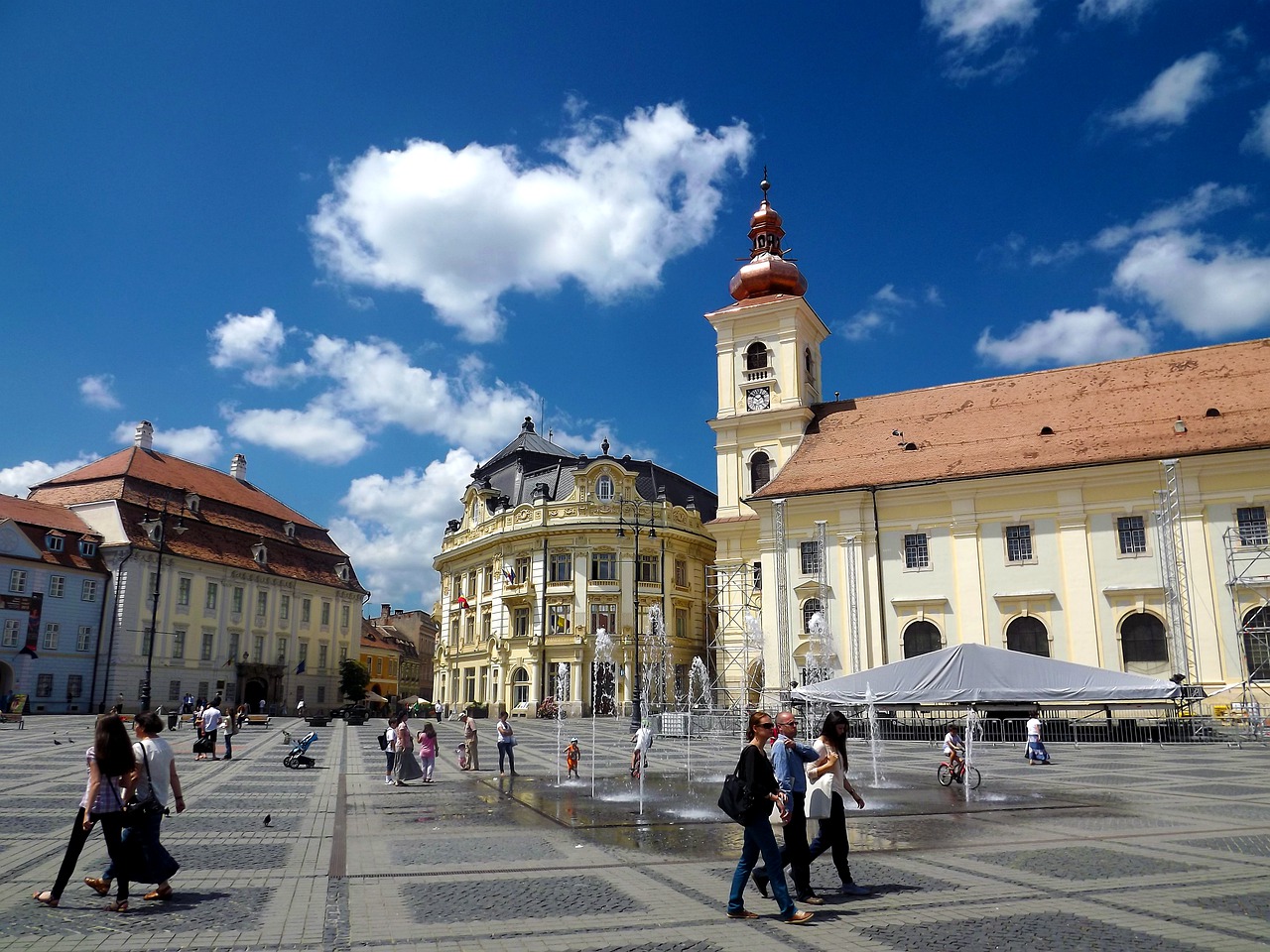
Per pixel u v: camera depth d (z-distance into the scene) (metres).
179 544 76.88
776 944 8.35
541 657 72.38
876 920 9.13
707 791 20.91
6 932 8.62
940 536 49.00
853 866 11.88
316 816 16.72
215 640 79.38
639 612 71.75
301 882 10.98
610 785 22.20
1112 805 17.66
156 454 84.81
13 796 18.97
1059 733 38.75
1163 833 14.34
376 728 55.66
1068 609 45.47
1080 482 46.16
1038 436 48.94
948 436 52.12
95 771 9.66
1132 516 45.22
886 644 49.00
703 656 75.94
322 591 93.19
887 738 40.72
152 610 73.56
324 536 98.44
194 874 11.41
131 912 9.44
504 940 8.51
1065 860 12.19
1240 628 41.72
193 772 26.08
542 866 12.05
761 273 62.16
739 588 57.59
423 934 8.70
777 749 10.23
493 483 86.19
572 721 64.38
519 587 75.81
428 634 153.62
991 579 47.31
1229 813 16.47
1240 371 47.22
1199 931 8.60
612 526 72.81
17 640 65.38
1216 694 40.22
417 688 144.88
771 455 58.44
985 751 33.03
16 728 47.50
